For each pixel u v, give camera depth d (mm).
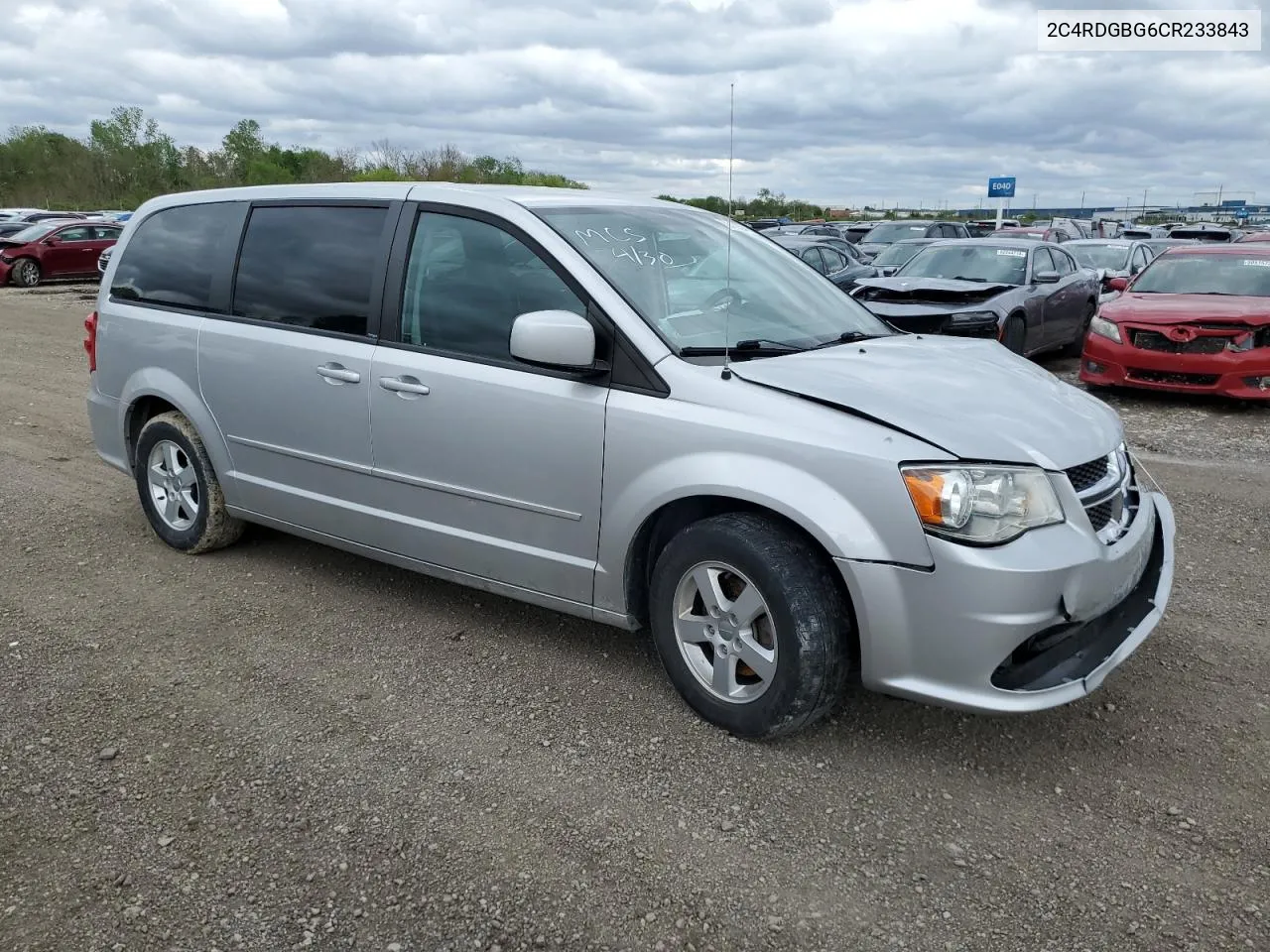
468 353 3885
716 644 3387
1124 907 2625
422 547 4156
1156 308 9469
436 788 3141
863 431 3057
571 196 4141
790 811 3029
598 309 3549
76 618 4418
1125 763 3287
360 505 4324
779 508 3111
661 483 3346
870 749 3367
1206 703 3662
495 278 3850
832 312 4289
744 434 3197
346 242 4332
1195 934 2527
